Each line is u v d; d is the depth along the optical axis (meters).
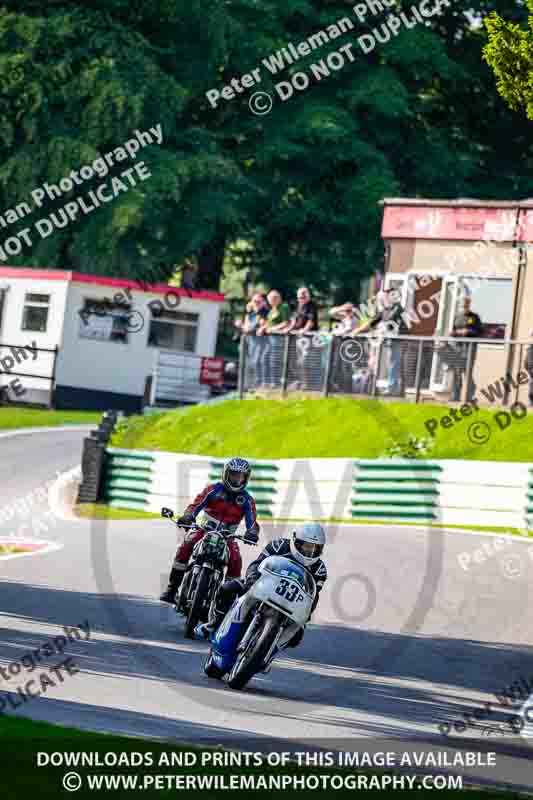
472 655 33.19
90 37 116.00
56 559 44.72
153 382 96.25
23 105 113.31
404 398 63.78
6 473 66.75
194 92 123.50
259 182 125.19
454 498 54.66
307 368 66.81
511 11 131.00
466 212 69.00
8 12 116.75
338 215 125.12
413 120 132.25
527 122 135.12
